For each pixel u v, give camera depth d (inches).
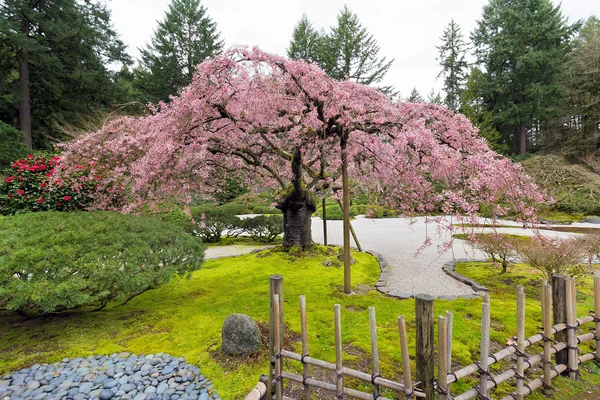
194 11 858.8
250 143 218.2
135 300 158.6
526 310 137.7
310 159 273.0
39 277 101.8
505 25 781.9
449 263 227.9
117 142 168.6
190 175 190.1
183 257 143.6
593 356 102.2
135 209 206.8
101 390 87.5
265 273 199.2
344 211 162.2
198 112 149.3
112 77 619.2
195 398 83.8
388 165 191.5
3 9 445.7
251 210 663.1
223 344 105.8
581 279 187.3
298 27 903.1
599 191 508.4
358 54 826.2
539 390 89.1
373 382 71.5
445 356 67.6
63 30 464.1
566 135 719.7
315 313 136.3
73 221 132.3
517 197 153.3
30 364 101.5
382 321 128.3
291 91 157.8
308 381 77.7
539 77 753.0
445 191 156.4
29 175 205.8
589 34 727.7
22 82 455.5
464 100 776.3
